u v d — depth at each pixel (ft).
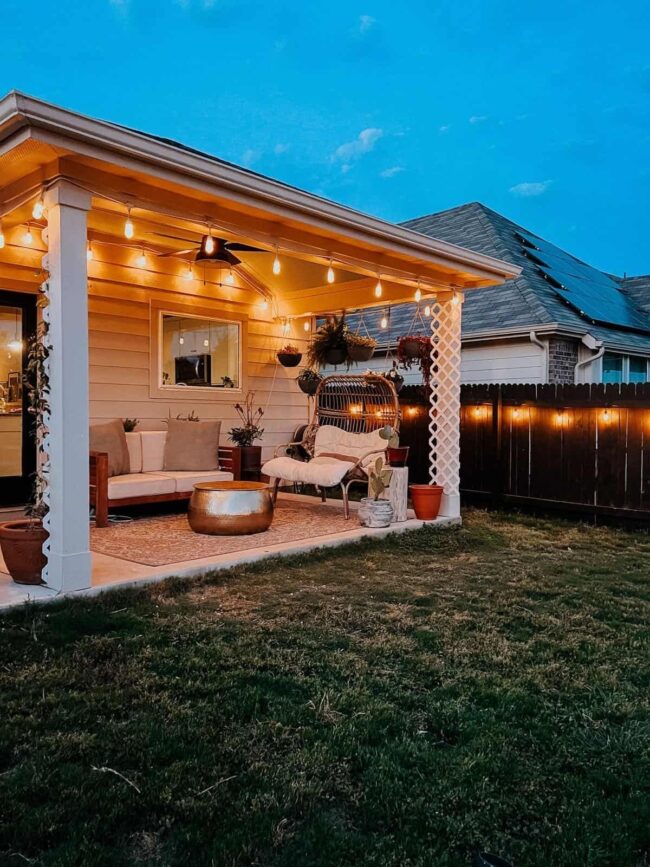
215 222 13.99
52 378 11.74
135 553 15.01
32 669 8.67
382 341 34.22
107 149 11.26
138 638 9.87
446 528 19.98
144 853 5.38
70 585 11.76
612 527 21.33
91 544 16.01
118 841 5.51
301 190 14.28
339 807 6.06
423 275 19.48
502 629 10.89
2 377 19.26
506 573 14.71
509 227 38.78
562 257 39.04
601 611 11.95
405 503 20.27
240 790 6.18
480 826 5.79
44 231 11.90
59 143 10.65
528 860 5.39
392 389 22.61
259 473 23.77
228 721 7.45
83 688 8.18
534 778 6.52
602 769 6.70
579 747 7.10
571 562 16.01
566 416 22.59
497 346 29.73
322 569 14.60
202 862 5.27
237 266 24.48
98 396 21.03
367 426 25.12
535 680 8.82
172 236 19.74
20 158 11.25
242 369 25.62
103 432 19.98
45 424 12.00
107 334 21.18
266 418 26.71
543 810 6.04
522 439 23.73
